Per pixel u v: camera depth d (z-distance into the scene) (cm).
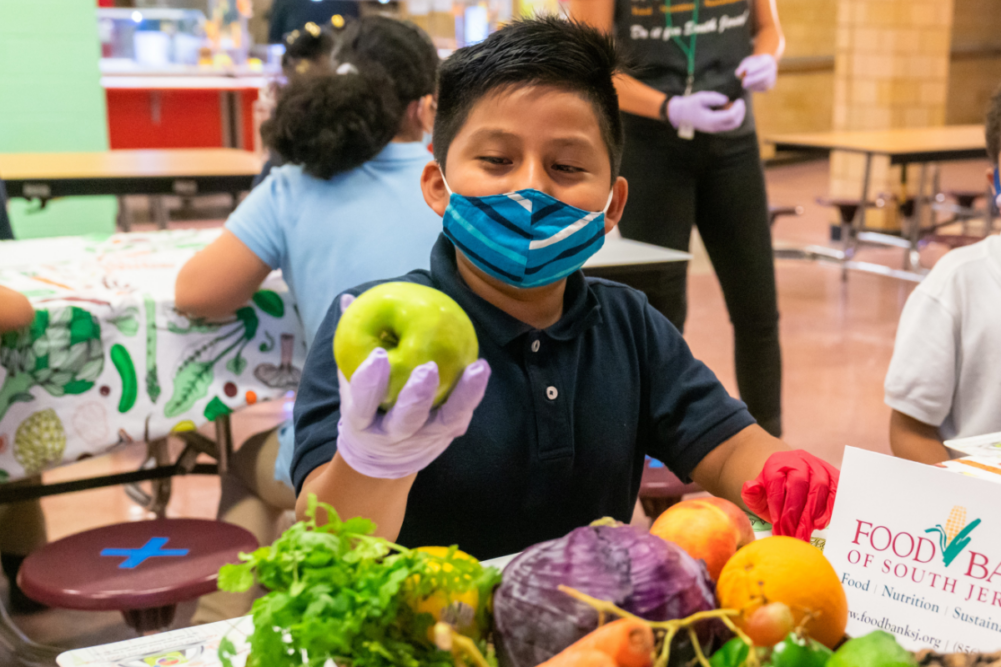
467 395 63
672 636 59
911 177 722
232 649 61
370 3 601
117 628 230
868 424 377
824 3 1125
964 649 72
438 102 104
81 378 182
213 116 792
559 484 107
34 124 592
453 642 58
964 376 157
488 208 94
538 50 96
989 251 157
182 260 220
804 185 993
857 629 76
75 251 230
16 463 177
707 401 113
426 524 105
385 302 65
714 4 266
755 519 98
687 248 287
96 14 595
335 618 56
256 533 219
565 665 56
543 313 107
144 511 294
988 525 72
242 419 373
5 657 206
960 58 1327
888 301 563
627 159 281
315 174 186
